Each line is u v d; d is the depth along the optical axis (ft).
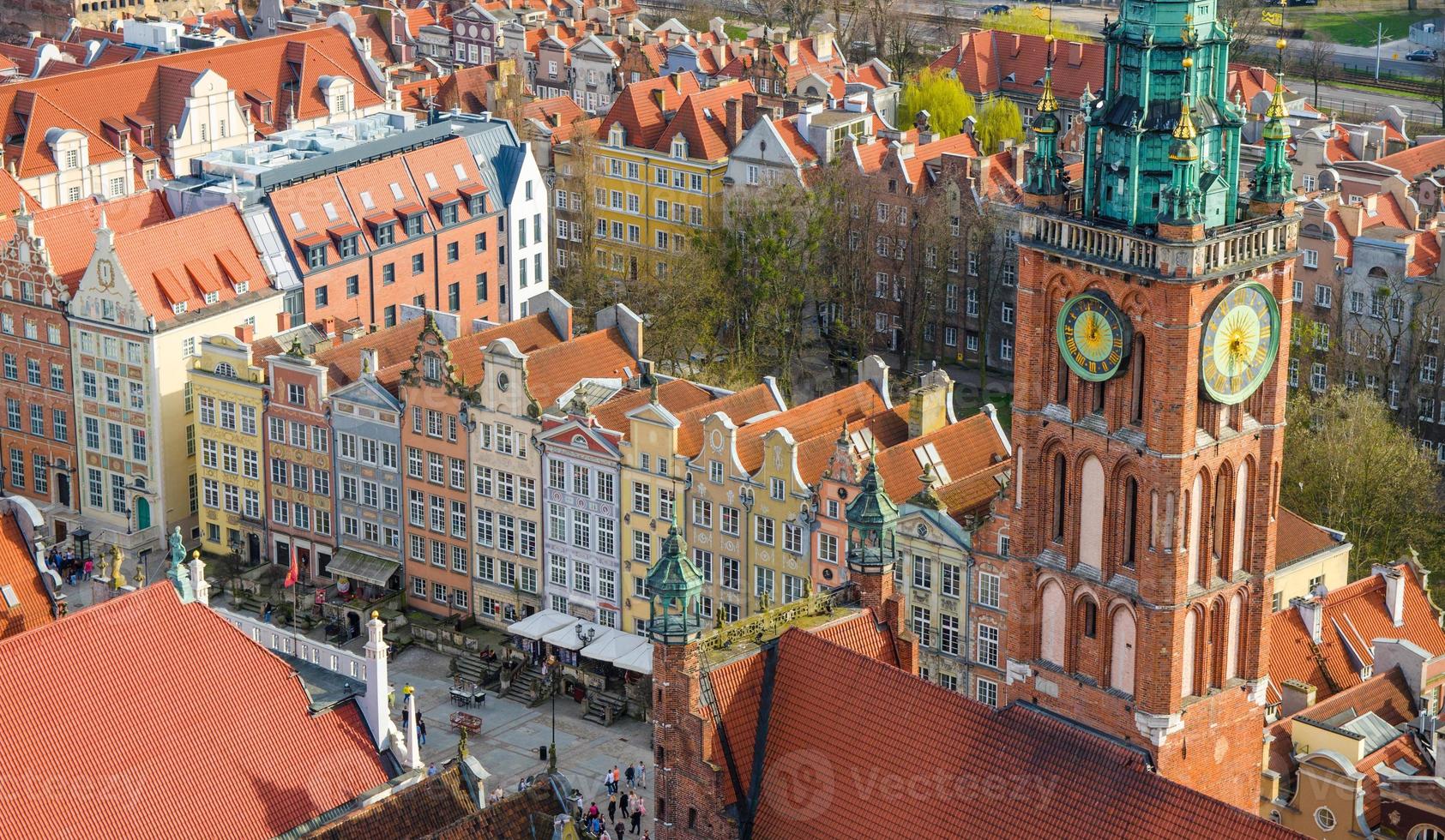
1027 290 299.17
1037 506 306.96
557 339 581.94
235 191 630.33
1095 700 305.73
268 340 588.09
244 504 584.81
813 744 319.06
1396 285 631.56
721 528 501.97
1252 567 303.07
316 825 320.70
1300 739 396.78
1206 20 283.18
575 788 472.44
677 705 319.47
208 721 321.52
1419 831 372.38
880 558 342.03
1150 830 283.79
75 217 614.34
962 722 306.76
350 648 541.34
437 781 328.08
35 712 308.81
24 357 607.37
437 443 543.80
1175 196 277.03
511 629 520.01
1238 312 287.28
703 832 320.70
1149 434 288.10
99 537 603.26
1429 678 424.87
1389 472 536.42
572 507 526.98
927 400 506.07
